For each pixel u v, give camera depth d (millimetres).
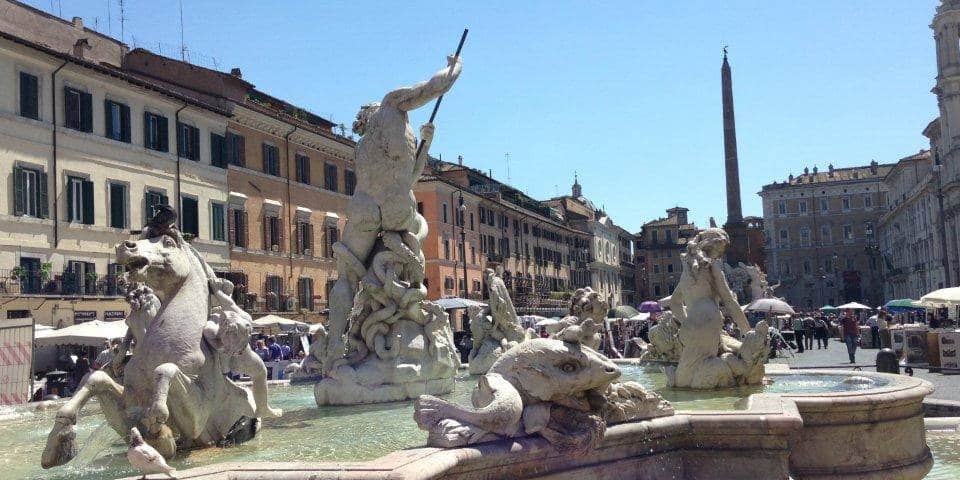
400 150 9172
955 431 11586
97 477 5191
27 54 32969
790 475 6383
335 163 54750
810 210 134375
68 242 34562
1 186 31844
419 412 4793
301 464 4301
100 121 36562
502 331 12477
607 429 5348
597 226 111938
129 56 44469
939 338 21969
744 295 43219
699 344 9172
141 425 5453
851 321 26484
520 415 4969
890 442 6809
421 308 9148
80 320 33875
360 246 9148
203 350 5992
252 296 44750
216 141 43688
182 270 5996
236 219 45156
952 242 80438
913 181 104750
